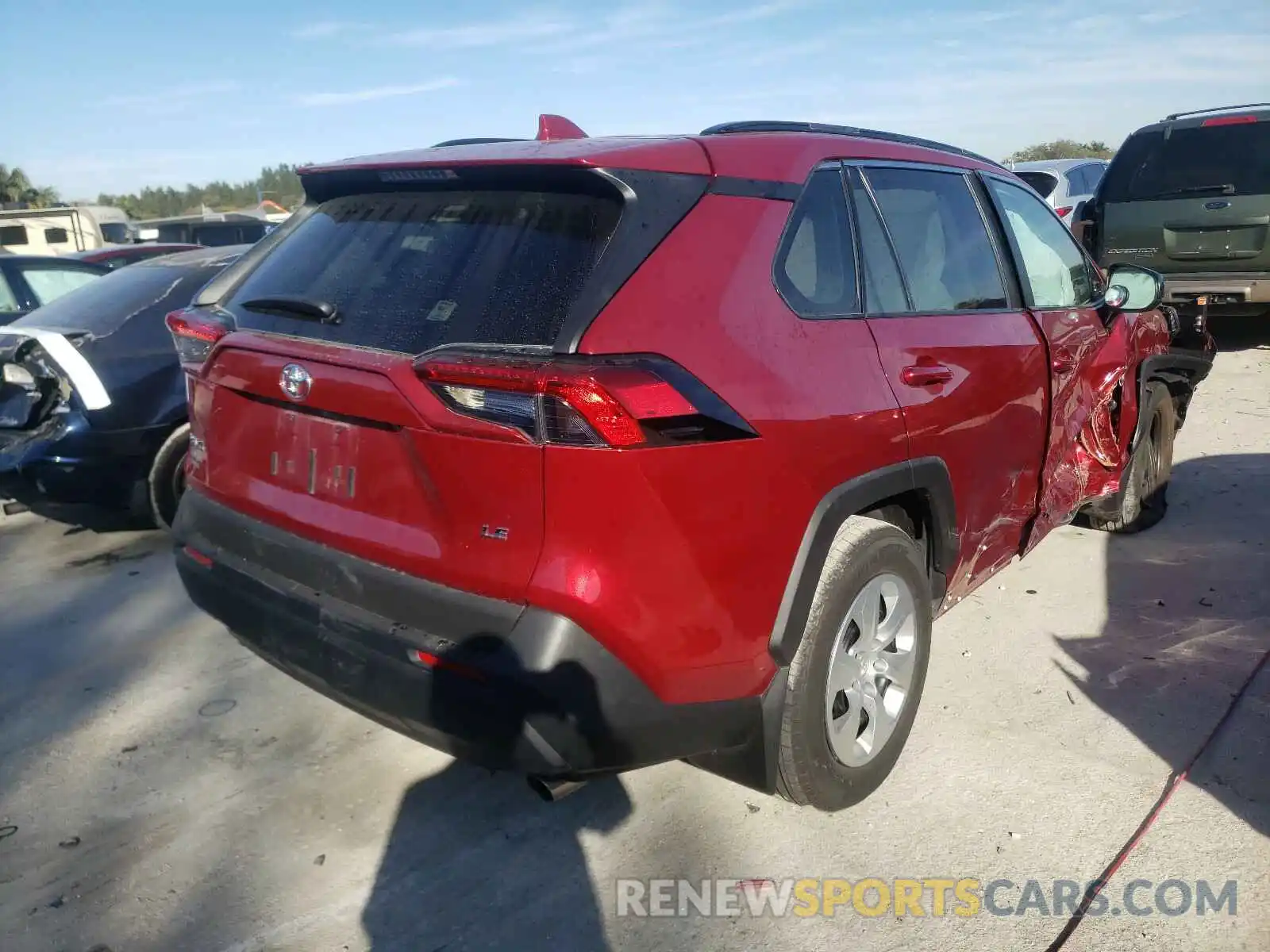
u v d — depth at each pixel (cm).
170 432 502
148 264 559
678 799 307
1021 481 370
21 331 493
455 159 263
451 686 228
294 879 273
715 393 232
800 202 277
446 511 231
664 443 220
